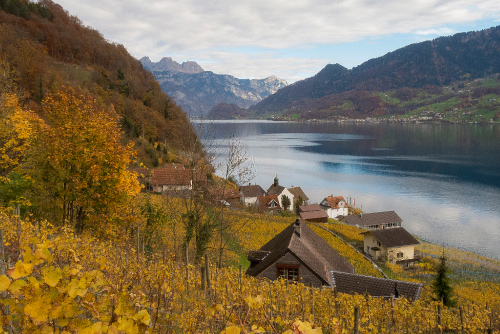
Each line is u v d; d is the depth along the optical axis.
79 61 119.75
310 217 81.31
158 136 104.88
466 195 101.00
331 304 13.83
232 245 35.47
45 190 19.12
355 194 104.75
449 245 69.44
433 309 16.56
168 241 24.66
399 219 79.62
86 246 7.27
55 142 18.11
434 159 155.75
